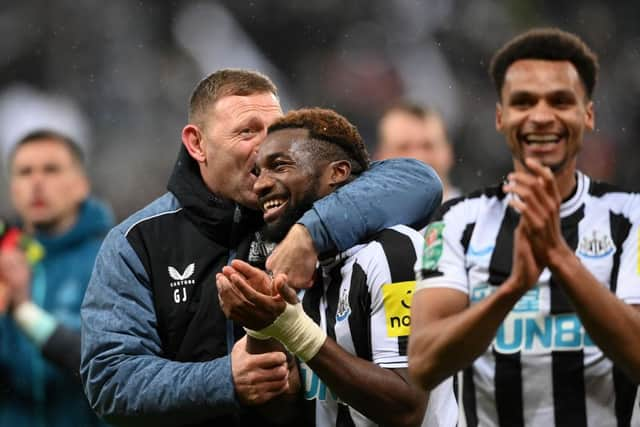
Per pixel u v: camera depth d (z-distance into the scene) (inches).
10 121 1962.4
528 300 490.9
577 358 484.1
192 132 579.8
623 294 483.2
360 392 496.4
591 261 490.9
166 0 2049.7
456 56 2042.3
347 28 2062.0
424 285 489.4
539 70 488.1
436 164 1000.9
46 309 803.4
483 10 2069.4
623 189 503.2
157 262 563.2
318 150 535.2
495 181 1889.8
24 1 2015.3
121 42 2014.0
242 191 565.0
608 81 1999.3
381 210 528.1
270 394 517.7
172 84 2007.9
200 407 525.3
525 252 436.1
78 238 824.3
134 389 535.8
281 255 515.8
